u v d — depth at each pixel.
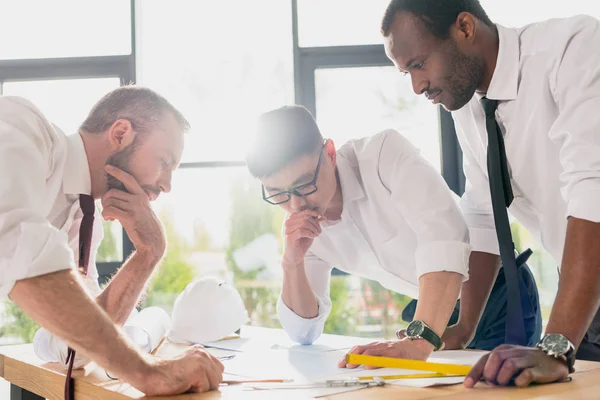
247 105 4.01
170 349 1.72
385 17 1.59
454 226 1.54
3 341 3.69
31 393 1.72
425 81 1.59
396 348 1.30
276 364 1.36
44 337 1.43
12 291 1.01
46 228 1.03
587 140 1.33
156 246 1.49
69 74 3.79
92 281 1.77
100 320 1.01
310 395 0.99
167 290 4.08
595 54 1.43
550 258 3.63
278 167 1.63
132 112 1.50
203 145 3.86
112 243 3.61
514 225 3.69
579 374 1.11
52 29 3.82
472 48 1.58
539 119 1.58
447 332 1.70
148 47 3.98
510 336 1.38
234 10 4.05
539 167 1.63
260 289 4.16
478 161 1.85
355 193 1.82
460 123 1.86
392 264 1.90
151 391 1.02
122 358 1.01
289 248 1.77
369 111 3.79
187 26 4.04
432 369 1.11
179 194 4.05
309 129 1.67
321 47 3.75
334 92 3.79
